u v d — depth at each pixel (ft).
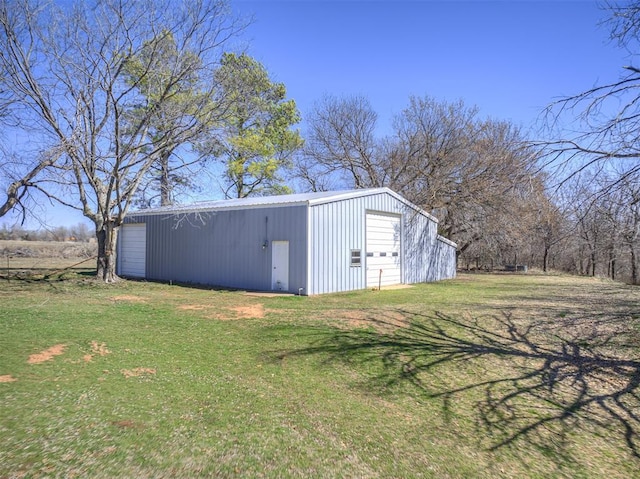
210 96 50.37
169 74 48.60
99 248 53.16
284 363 20.42
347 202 49.67
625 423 15.17
